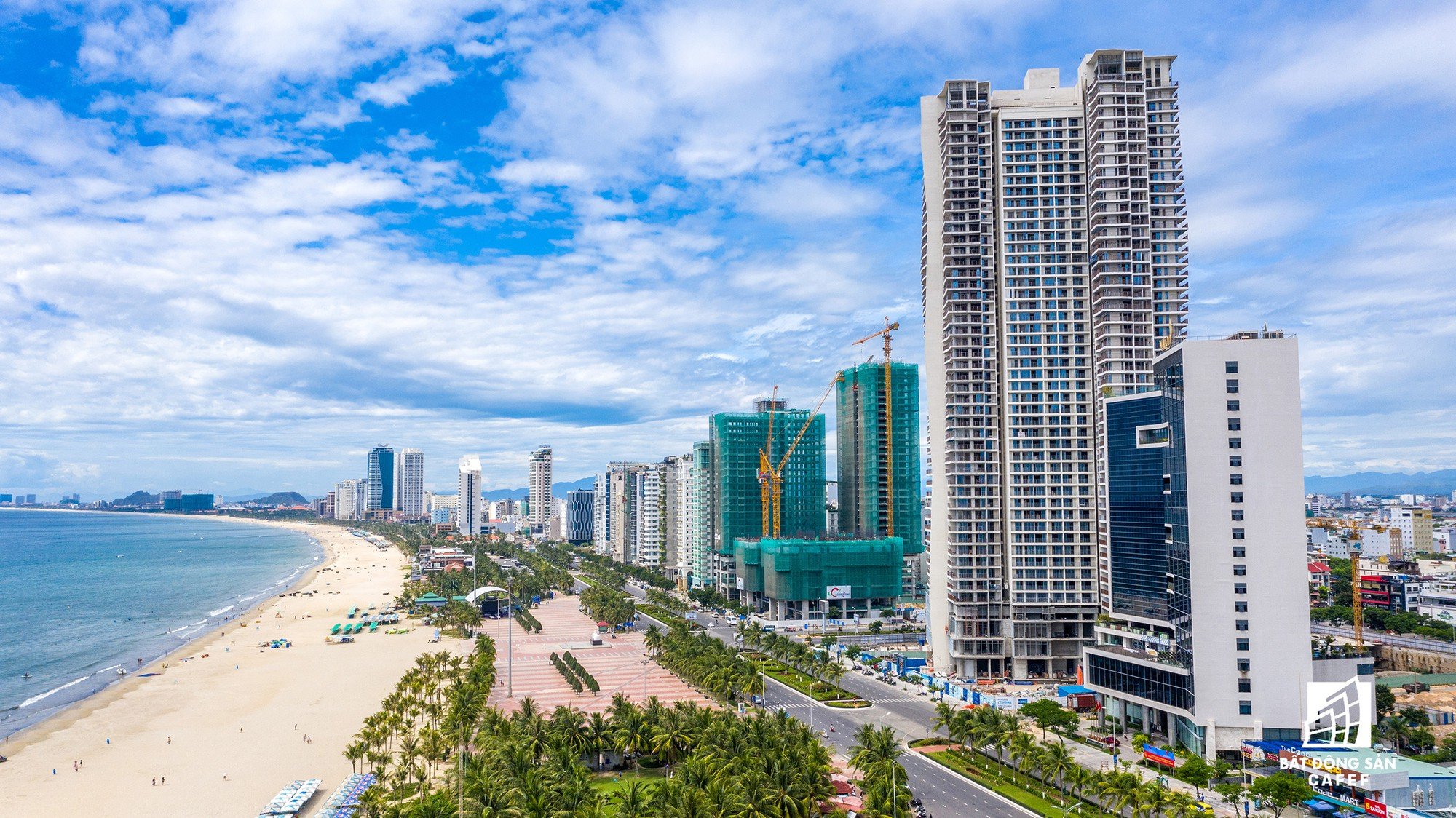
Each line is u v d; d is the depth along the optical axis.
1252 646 158.12
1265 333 166.88
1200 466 162.00
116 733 198.12
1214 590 160.00
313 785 155.38
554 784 120.81
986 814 136.38
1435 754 157.50
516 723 157.25
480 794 121.44
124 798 154.00
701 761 131.75
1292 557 159.00
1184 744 165.62
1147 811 122.81
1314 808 131.00
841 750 171.50
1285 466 160.88
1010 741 152.38
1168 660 169.75
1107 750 169.50
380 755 159.88
